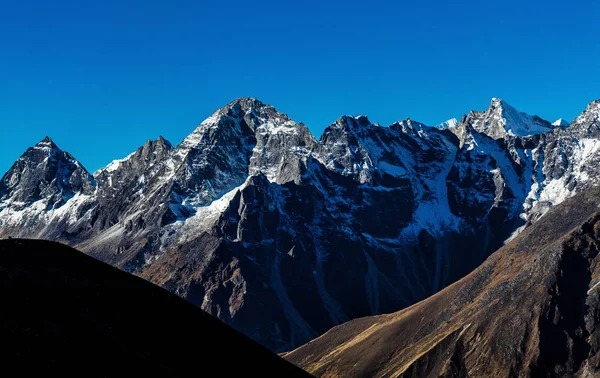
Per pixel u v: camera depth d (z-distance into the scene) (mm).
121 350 89875
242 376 104250
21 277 96250
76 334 88062
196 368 98625
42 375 77062
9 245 104562
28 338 81688
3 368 75125
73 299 97625
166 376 89750
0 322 82438
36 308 89875
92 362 83750
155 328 102562
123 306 103250
